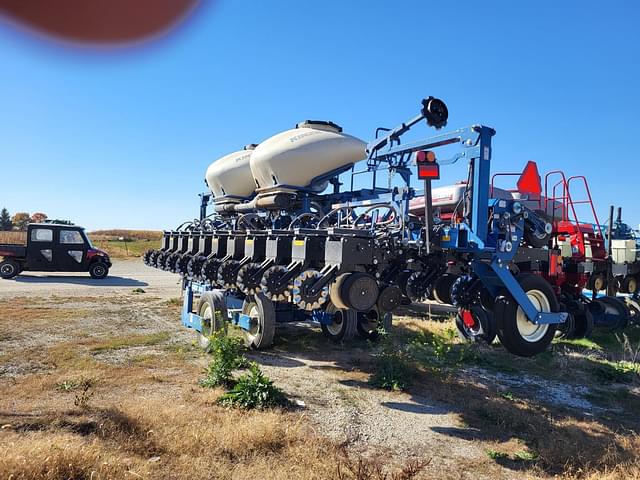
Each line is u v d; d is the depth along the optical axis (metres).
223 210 11.64
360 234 5.18
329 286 5.14
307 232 5.58
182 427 3.91
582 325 8.48
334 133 9.20
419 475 3.46
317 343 7.66
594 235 9.97
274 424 4.02
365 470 3.21
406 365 5.90
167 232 10.52
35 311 9.89
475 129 5.49
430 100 5.79
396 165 6.90
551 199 8.41
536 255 6.66
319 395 5.15
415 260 6.67
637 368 6.52
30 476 2.91
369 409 4.80
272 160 8.92
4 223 83.88
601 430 4.43
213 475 3.23
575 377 6.21
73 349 6.66
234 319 7.25
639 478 3.43
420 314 10.86
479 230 5.47
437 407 4.93
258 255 6.43
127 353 6.62
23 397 4.64
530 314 5.78
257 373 4.90
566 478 3.46
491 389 5.57
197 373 5.70
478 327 6.64
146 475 3.11
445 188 9.30
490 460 3.76
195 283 9.45
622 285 12.19
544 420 4.60
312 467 3.41
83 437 3.63
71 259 17.25
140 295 13.03
